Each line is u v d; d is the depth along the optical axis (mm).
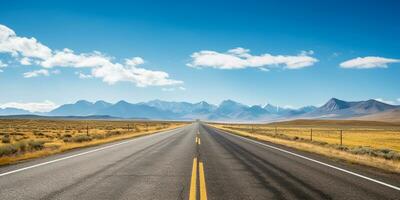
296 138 39719
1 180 10414
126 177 11133
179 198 8289
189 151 20906
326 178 11320
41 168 12945
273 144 28422
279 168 13664
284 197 8539
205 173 12164
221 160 16297
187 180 10695
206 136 41375
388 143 46219
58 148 21859
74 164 14164
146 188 9406
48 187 9422
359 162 15617
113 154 18438
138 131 60062
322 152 20828
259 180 10852
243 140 34188
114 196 8422
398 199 8492
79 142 28859
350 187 9844
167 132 54219
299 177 11484
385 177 11641
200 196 8516
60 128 80188
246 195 8703
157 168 13273
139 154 18562
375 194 8984
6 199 8047
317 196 8688
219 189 9391
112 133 44625
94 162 14906
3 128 75125
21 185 9672
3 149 17438
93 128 82938
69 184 9875
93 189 9211
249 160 16438
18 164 14008
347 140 51344
